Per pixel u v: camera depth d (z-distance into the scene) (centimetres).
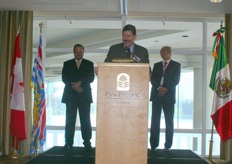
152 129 461
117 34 597
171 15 555
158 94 452
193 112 586
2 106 538
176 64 456
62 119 583
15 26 543
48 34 605
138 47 289
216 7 498
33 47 593
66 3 493
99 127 209
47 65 593
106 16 575
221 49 458
